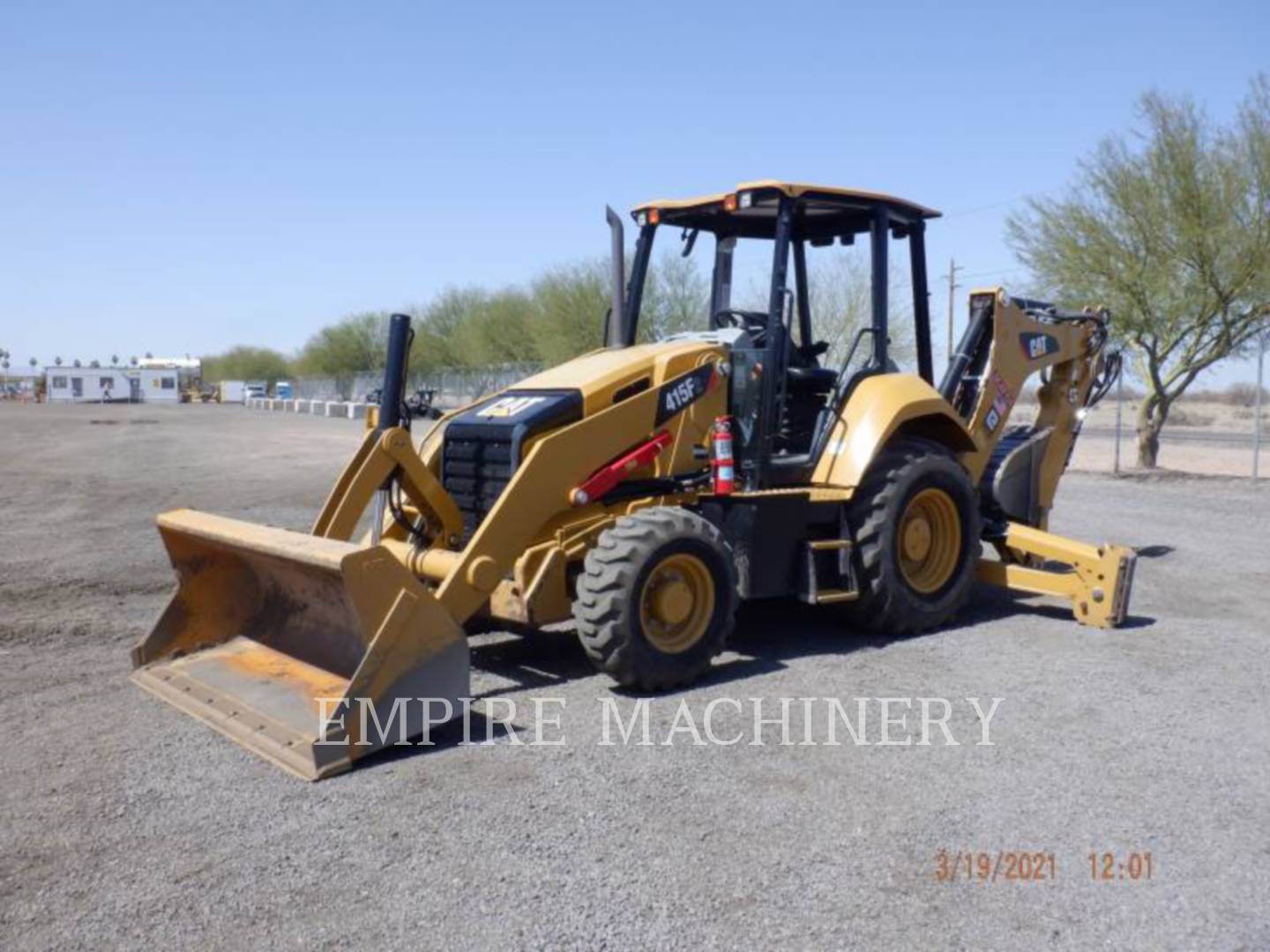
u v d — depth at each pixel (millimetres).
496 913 3475
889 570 6734
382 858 3844
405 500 6621
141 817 4176
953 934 3367
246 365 112125
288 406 61594
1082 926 3424
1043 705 5551
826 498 6555
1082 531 11758
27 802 4320
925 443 7227
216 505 13797
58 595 8289
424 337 56188
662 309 17594
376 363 71562
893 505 6738
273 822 4137
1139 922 3443
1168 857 3873
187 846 3936
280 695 5254
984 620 7559
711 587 5867
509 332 46875
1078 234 18141
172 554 6082
